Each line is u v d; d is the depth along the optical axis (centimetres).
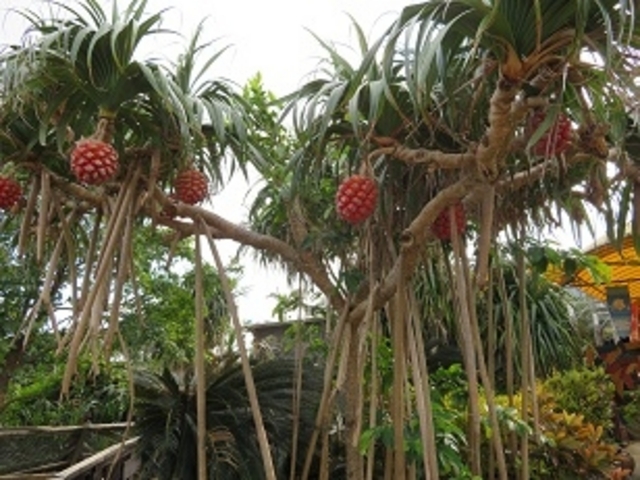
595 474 351
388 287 210
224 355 324
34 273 335
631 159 197
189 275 470
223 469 276
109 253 190
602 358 719
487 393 189
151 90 185
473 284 219
